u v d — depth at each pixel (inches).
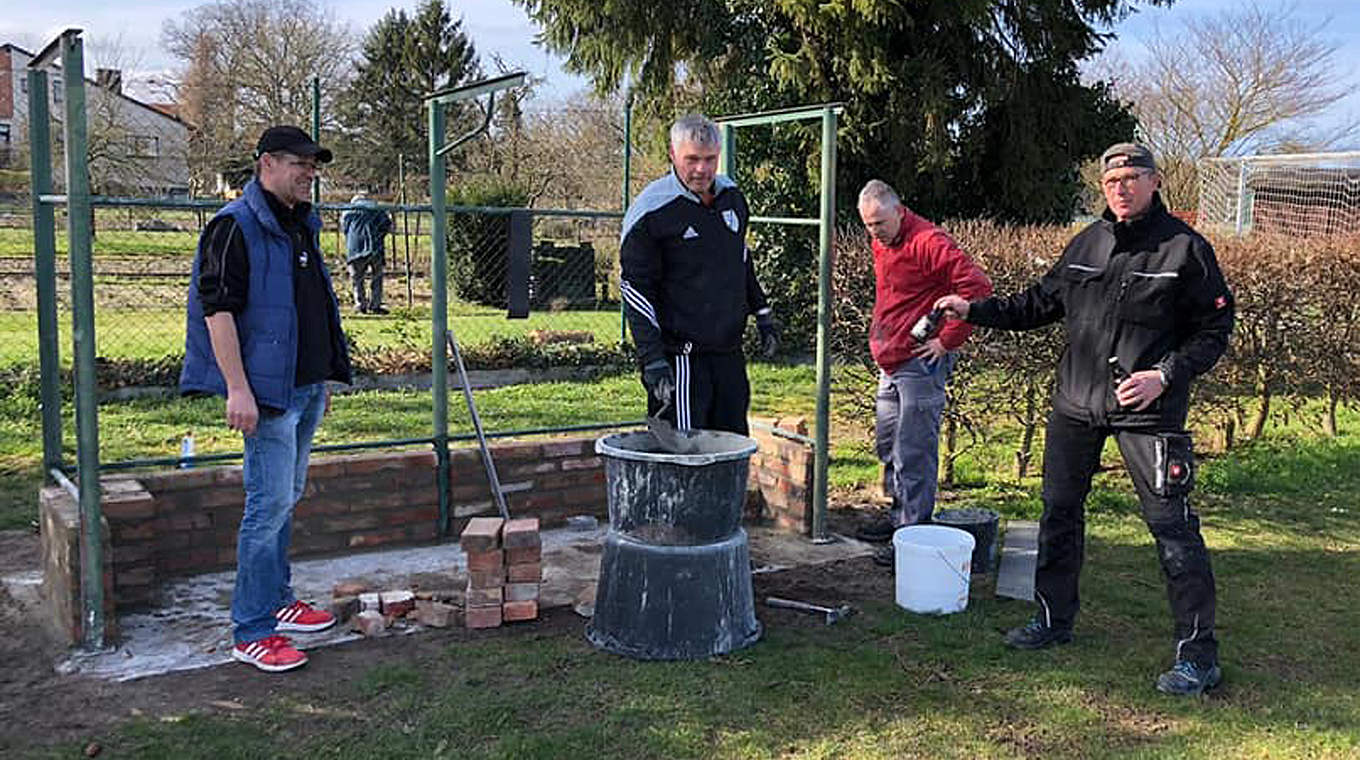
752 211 527.8
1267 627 183.0
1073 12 558.9
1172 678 156.9
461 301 632.4
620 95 699.4
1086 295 161.6
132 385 370.9
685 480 163.2
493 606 177.8
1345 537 238.2
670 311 185.3
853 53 502.0
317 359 165.2
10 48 1284.4
